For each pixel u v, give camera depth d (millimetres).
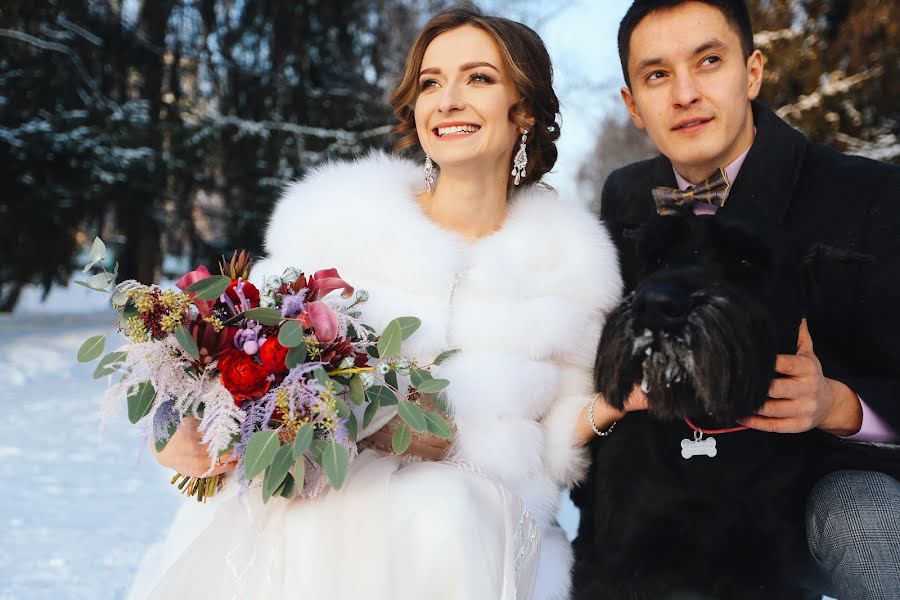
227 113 15289
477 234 2566
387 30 15758
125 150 13742
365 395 1979
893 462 2178
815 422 2086
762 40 11867
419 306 2295
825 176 2439
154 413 1841
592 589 2119
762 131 2498
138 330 1815
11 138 13109
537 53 2545
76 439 5953
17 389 7953
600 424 2283
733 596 2062
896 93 11242
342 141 14781
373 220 2326
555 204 2566
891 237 2293
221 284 1846
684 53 2461
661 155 2771
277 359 1799
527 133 2607
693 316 1878
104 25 14617
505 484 2238
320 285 1995
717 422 1975
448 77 2445
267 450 1743
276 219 2465
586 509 2393
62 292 20406
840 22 11695
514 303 2357
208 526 1952
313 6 15125
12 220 13422
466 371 2256
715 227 2117
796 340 2143
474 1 2666
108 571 3336
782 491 2090
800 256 2166
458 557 1851
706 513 2076
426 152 2525
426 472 2021
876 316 2285
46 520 4031
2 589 3119
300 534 1877
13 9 12945
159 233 15227
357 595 1801
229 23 15172
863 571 1992
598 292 2439
